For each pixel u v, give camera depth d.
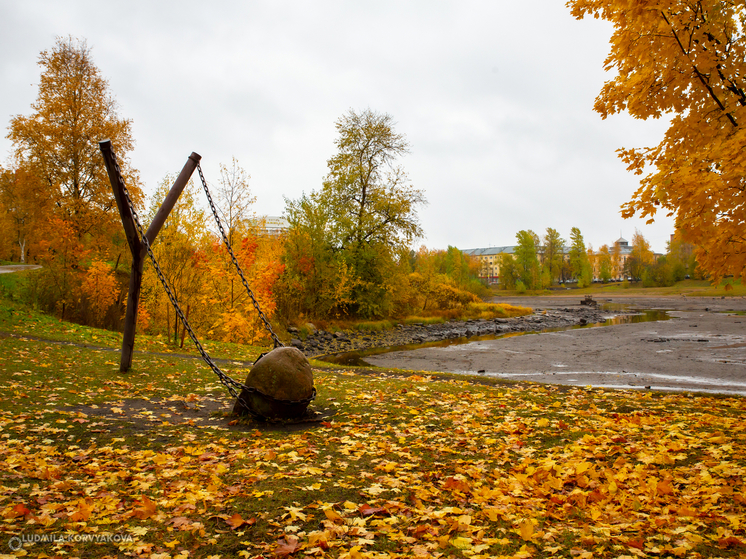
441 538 2.90
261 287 18.17
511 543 2.93
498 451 4.93
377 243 35.31
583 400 7.86
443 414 6.66
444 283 50.69
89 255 21.28
